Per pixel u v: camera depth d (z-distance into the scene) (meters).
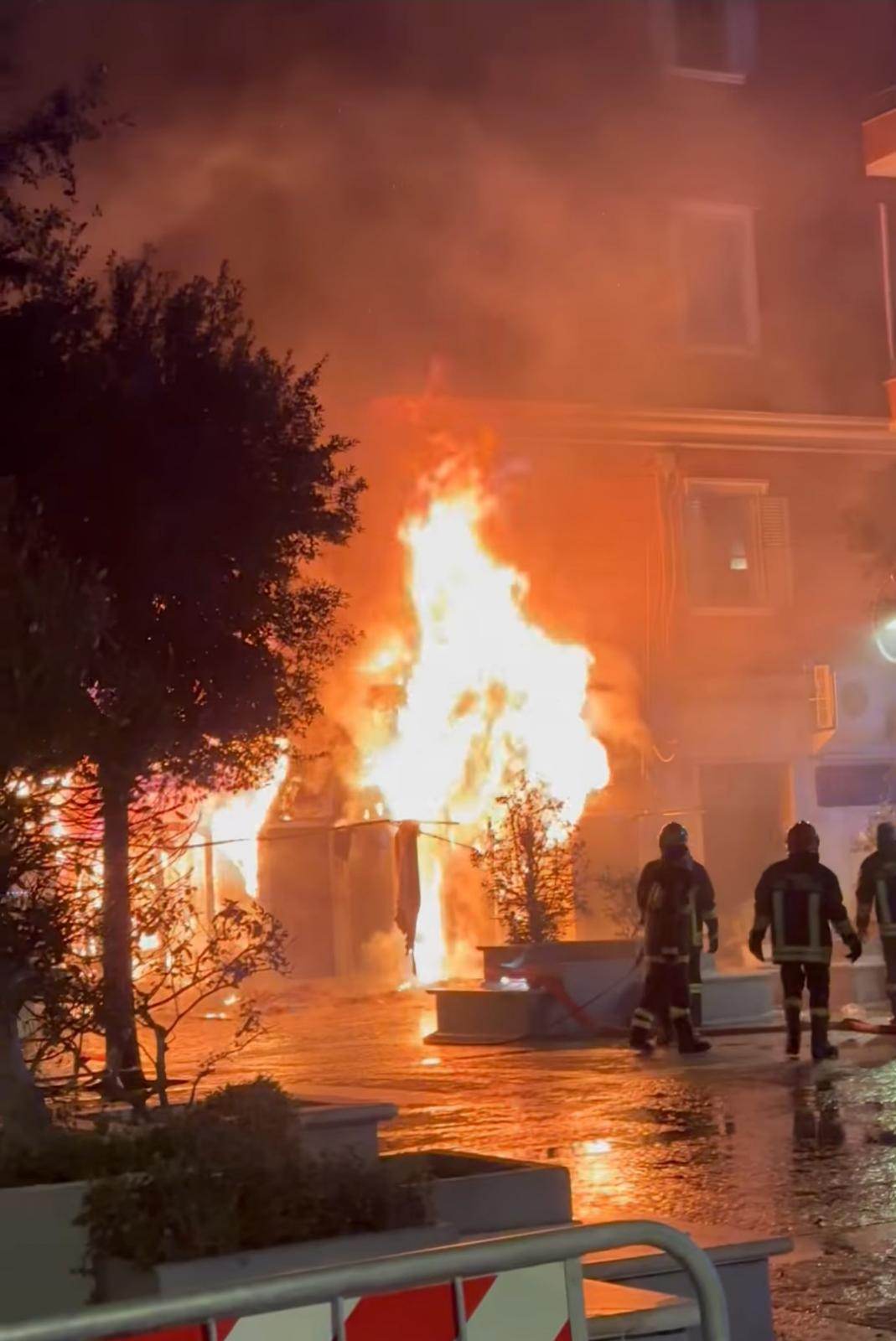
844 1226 8.36
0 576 7.02
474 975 26.28
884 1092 12.92
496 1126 11.73
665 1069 14.77
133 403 10.48
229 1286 3.55
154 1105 8.15
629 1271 5.66
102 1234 5.28
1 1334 3.31
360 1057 16.56
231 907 8.51
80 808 7.98
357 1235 5.36
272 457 10.90
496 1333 3.91
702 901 16.61
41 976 7.15
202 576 10.52
